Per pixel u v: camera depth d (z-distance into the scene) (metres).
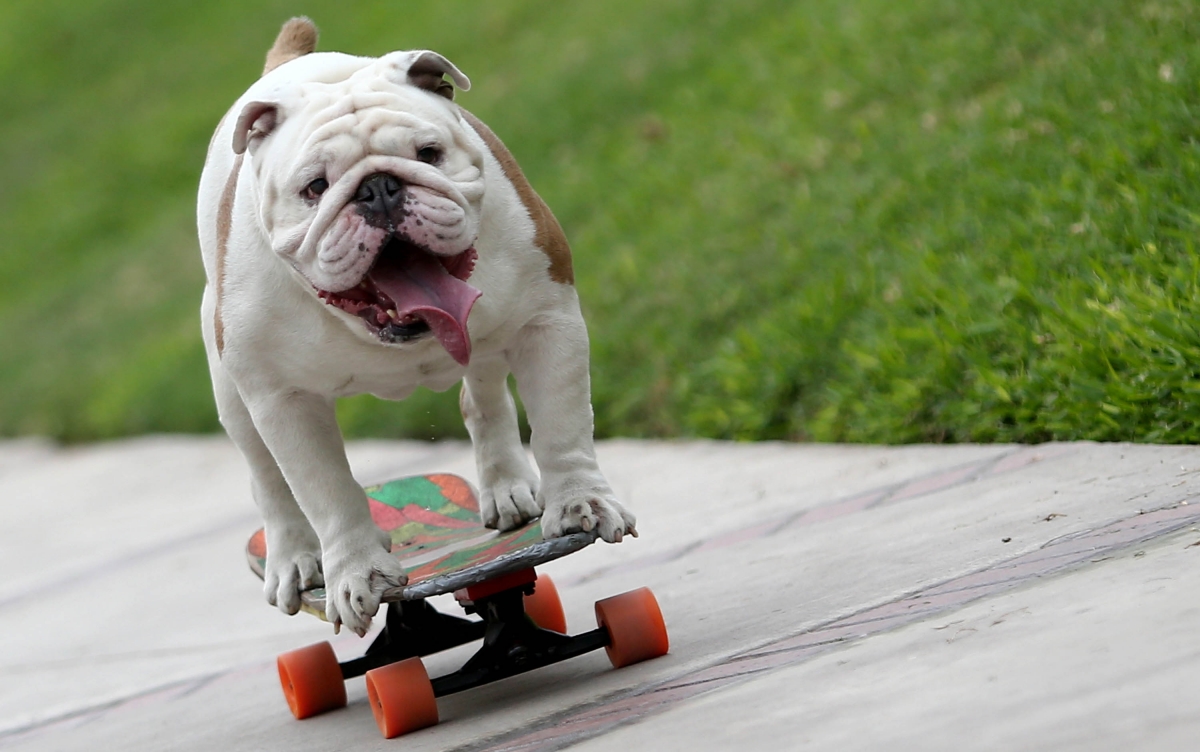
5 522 14.61
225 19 29.41
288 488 6.75
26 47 32.78
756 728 4.51
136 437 17.03
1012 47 12.02
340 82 5.75
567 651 5.94
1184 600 4.52
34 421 18.50
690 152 14.41
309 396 5.99
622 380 11.70
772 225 12.03
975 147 10.80
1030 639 4.60
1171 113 9.22
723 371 10.67
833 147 12.69
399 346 5.79
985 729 3.94
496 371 6.68
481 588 5.84
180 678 8.13
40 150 28.03
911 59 13.12
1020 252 8.91
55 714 7.97
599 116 16.47
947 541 6.47
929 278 9.60
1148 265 7.98
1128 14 11.05
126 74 29.45
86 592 11.22
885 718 4.25
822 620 5.75
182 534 12.29
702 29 17.05
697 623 6.37
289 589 6.56
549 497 5.84
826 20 15.11
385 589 5.70
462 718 5.90
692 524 8.52
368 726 6.18
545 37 19.48
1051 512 6.44
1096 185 9.13
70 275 22.91
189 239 21.52
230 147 6.35
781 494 8.59
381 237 5.13
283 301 5.75
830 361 10.01
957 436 8.59
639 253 13.00
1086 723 3.79
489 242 5.74
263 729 6.59
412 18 22.78
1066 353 7.95
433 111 5.51
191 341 17.88
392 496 7.39
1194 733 3.55
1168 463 6.77
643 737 4.77
